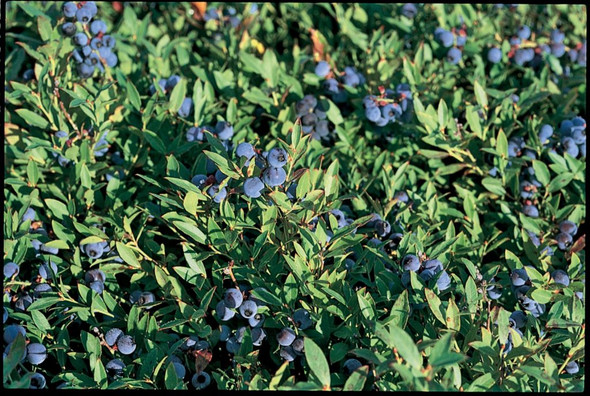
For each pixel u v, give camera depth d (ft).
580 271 2.57
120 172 2.76
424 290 2.38
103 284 2.54
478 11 3.39
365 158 2.93
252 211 2.54
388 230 2.61
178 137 2.72
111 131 2.80
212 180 2.48
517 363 2.35
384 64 3.05
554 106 3.09
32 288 2.52
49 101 2.75
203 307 2.40
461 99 2.97
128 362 2.45
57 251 2.60
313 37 3.10
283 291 2.44
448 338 2.17
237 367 2.38
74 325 2.56
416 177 2.89
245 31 3.14
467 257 2.64
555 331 2.46
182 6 3.40
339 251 2.43
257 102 2.89
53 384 2.49
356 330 2.38
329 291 2.37
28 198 2.62
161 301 2.48
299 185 2.43
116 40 3.07
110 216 2.61
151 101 2.75
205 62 3.14
